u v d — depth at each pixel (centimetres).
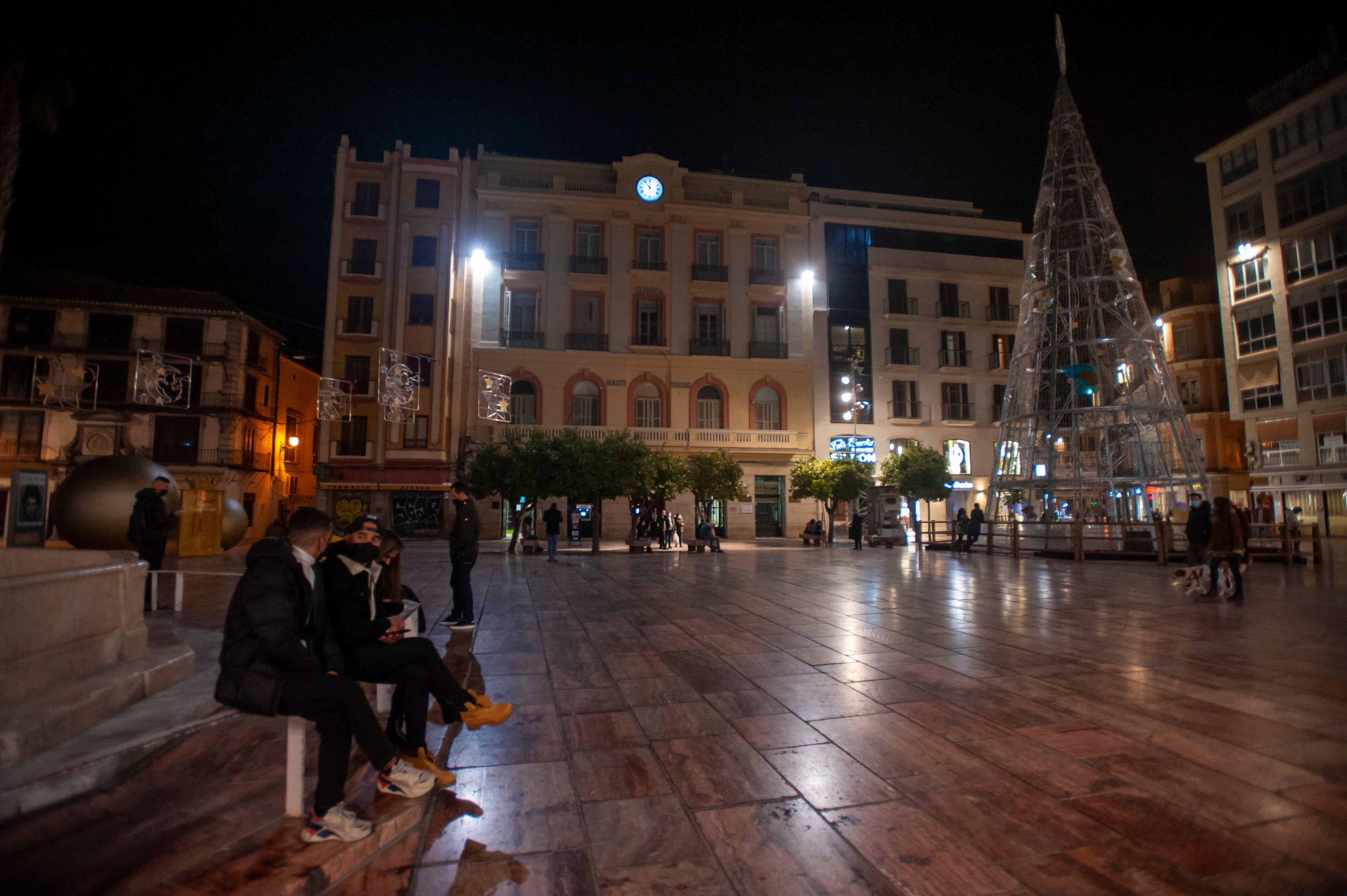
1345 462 2823
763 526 3500
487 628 830
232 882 257
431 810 342
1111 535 1908
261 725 431
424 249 3350
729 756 412
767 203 3753
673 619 890
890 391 3684
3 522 3203
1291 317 3044
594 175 3619
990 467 3762
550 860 295
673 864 291
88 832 291
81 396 3331
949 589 1227
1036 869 286
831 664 638
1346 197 2822
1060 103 2434
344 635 363
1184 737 438
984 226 3894
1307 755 407
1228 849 301
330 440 3228
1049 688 552
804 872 285
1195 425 3756
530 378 3347
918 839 312
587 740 441
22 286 3328
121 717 390
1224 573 1053
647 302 3528
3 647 344
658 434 3362
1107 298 2436
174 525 890
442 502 3250
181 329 3459
